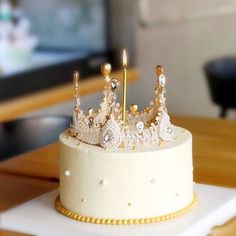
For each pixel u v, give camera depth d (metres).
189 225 1.05
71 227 1.06
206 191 1.18
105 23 2.83
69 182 1.08
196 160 1.42
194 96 3.04
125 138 1.07
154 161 1.05
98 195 1.06
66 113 2.57
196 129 1.64
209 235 1.09
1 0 2.42
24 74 2.48
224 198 1.15
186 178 1.09
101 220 1.06
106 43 2.84
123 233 1.03
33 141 1.75
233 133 1.60
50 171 1.40
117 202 1.05
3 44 2.41
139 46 2.96
